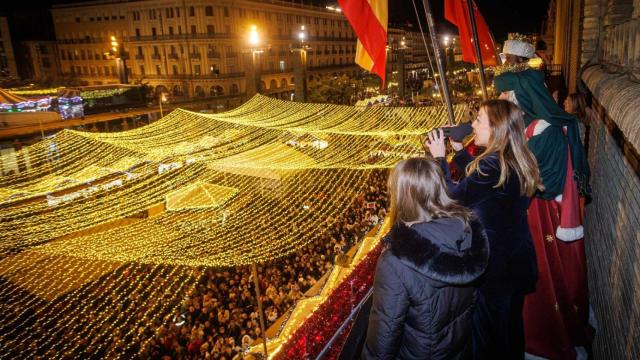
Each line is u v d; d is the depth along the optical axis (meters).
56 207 13.40
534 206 3.11
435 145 2.51
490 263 2.38
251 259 11.30
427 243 1.80
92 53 70.25
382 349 1.87
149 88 32.41
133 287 13.23
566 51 11.84
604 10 5.75
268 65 65.50
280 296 11.99
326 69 77.94
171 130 19.28
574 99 4.72
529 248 2.49
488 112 2.35
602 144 4.44
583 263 3.18
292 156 17.20
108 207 13.71
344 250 15.03
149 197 14.89
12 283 12.47
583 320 3.26
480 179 2.33
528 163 2.32
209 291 12.80
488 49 7.25
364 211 18.16
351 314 5.38
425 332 1.87
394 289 1.84
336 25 82.19
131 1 62.59
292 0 71.19
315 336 5.06
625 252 3.08
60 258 13.77
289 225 15.82
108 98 28.94
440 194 1.91
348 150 21.67
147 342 10.53
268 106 23.56
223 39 59.31
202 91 60.06
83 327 11.37
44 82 56.22
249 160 16.11
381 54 4.38
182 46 60.12
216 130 19.62
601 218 4.29
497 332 2.48
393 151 20.25
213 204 14.04
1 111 20.94
